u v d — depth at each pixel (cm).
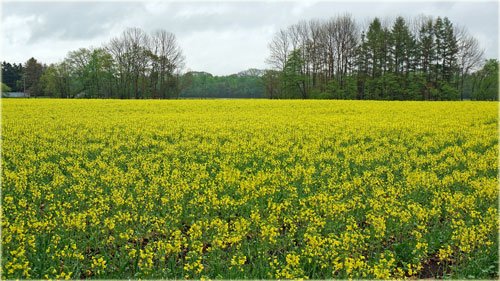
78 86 9188
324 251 877
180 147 2195
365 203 1229
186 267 805
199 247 888
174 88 8806
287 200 1212
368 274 827
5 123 2952
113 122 3108
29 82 10469
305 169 1602
